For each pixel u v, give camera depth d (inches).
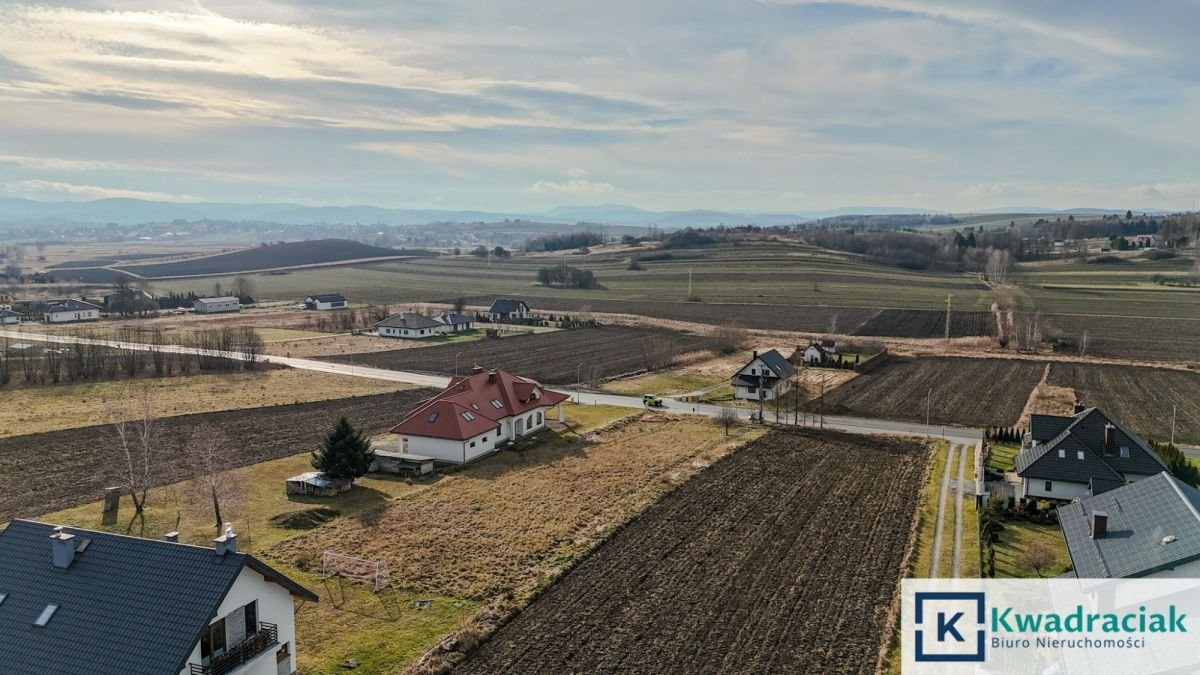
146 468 2089.1
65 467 2400.3
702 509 2105.1
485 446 2684.5
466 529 1941.4
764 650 1370.6
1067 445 2217.0
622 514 2050.9
